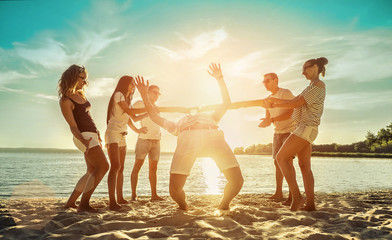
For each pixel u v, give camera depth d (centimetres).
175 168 346
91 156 378
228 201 356
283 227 294
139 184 977
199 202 472
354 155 6925
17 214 350
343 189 852
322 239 246
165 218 317
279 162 386
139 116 459
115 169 420
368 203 470
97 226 290
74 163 3102
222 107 360
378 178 1246
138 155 530
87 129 382
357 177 1298
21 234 268
